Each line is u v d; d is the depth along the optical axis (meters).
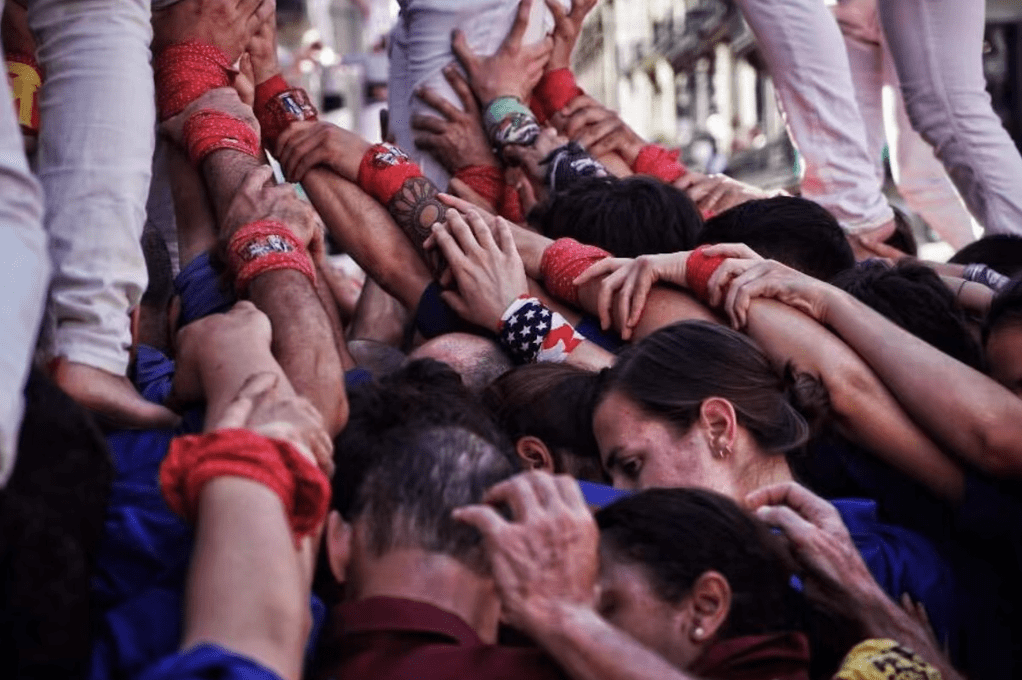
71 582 1.91
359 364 3.40
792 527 2.41
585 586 2.00
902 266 3.21
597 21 32.50
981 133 4.64
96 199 2.61
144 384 2.89
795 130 4.51
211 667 1.75
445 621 2.04
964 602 2.77
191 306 2.96
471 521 2.01
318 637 2.10
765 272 3.05
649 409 2.68
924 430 2.87
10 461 1.82
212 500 1.95
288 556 1.92
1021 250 4.08
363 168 3.43
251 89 3.49
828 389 2.88
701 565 2.12
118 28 2.70
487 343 3.20
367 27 13.23
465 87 3.95
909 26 4.64
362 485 2.15
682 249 3.39
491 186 3.93
